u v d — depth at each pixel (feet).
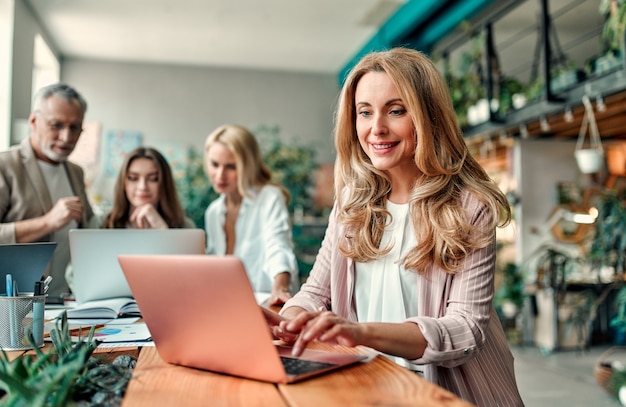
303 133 30.19
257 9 22.34
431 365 4.48
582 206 22.34
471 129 20.61
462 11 19.63
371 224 5.13
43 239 9.21
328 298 5.42
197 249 6.92
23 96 20.34
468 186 4.75
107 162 27.68
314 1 21.59
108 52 27.17
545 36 16.34
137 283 3.68
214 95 29.32
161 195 9.79
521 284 21.58
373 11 22.52
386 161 4.83
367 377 3.36
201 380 3.39
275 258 9.00
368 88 4.82
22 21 20.31
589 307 19.70
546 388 14.97
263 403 2.90
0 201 9.00
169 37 25.32
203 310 3.40
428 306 4.65
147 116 28.45
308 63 29.07
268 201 9.83
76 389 3.10
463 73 21.84
